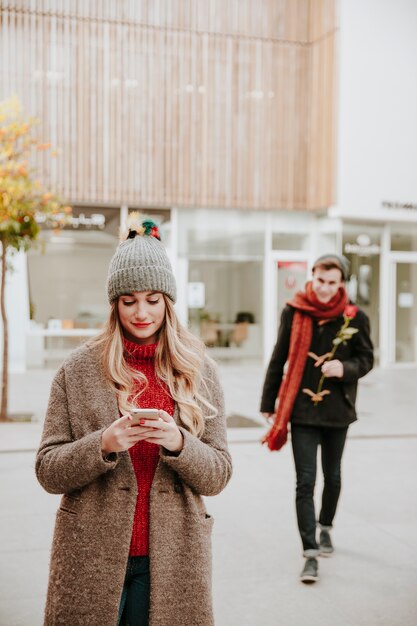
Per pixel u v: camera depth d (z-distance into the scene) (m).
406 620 3.87
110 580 2.07
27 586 4.25
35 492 6.33
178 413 2.22
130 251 2.22
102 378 2.19
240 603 4.07
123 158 16.92
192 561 2.13
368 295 18.75
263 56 17.70
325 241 18.70
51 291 17.11
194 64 17.23
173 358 2.24
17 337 16.83
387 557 4.84
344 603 4.08
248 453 8.14
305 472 4.48
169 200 17.27
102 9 16.59
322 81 17.75
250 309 18.41
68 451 2.06
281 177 18.00
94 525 2.09
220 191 17.58
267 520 5.63
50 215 10.16
